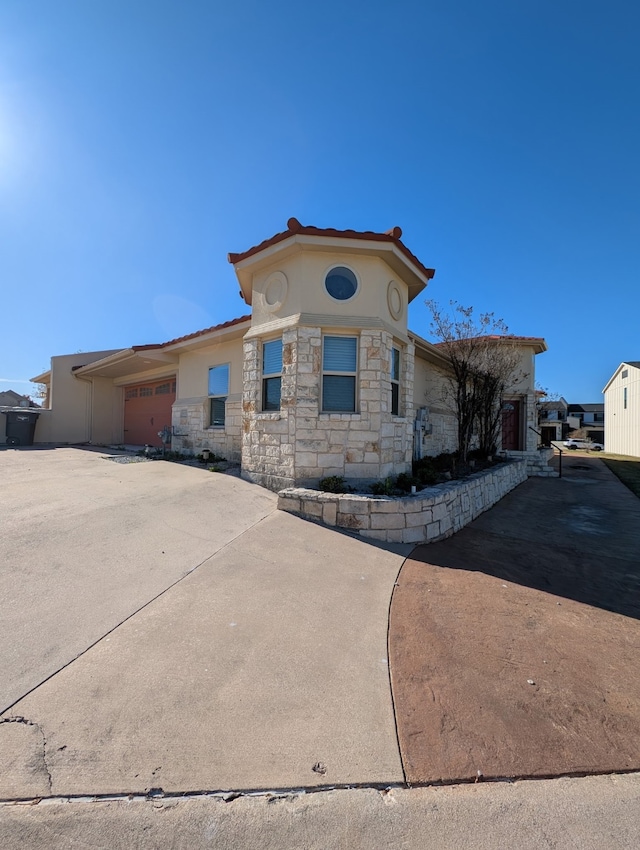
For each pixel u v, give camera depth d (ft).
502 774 5.99
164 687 7.22
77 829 4.84
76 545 12.39
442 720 7.03
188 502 17.97
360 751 6.23
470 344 34.94
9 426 43.80
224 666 7.95
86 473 23.82
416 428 32.17
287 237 20.42
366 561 14.30
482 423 40.09
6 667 7.26
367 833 5.06
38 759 5.63
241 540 14.69
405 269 23.16
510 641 9.85
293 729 6.55
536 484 37.42
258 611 10.15
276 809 5.26
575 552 17.38
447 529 19.30
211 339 31.17
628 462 58.44
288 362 21.08
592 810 5.50
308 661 8.38
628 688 8.21
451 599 12.06
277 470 21.50
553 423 127.44
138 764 5.71
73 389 49.08
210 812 5.15
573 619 11.20
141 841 4.79
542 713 7.34
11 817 4.90
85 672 7.39
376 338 21.06
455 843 4.99
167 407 42.73
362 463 20.86
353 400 21.59
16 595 9.46
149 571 11.51
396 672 8.32
